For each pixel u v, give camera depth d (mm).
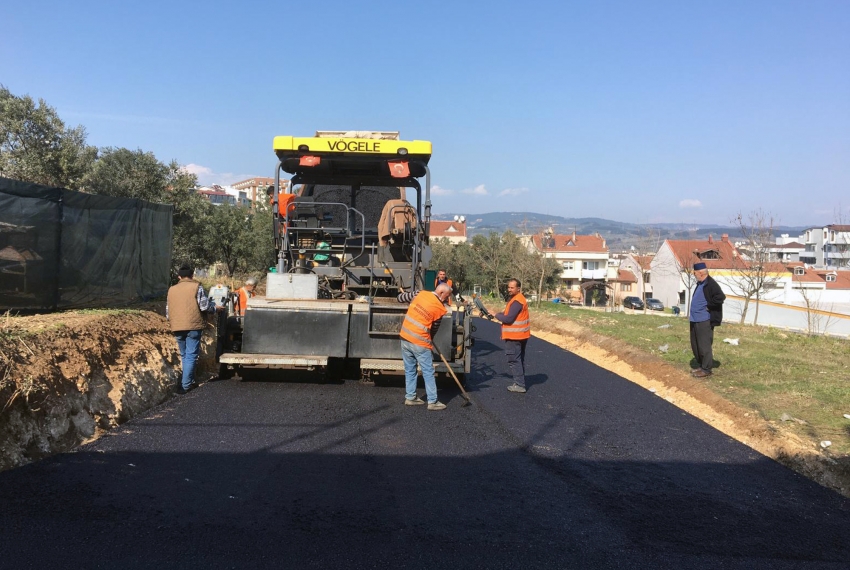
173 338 10375
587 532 4566
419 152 9398
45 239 8898
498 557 4113
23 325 7352
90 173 16500
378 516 4648
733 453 6625
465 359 8758
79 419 6695
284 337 8609
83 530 4230
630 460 6273
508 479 5574
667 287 66125
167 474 5316
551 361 12422
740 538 4594
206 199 25078
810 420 7480
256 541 4164
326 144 9359
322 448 6164
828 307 37125
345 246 9555
